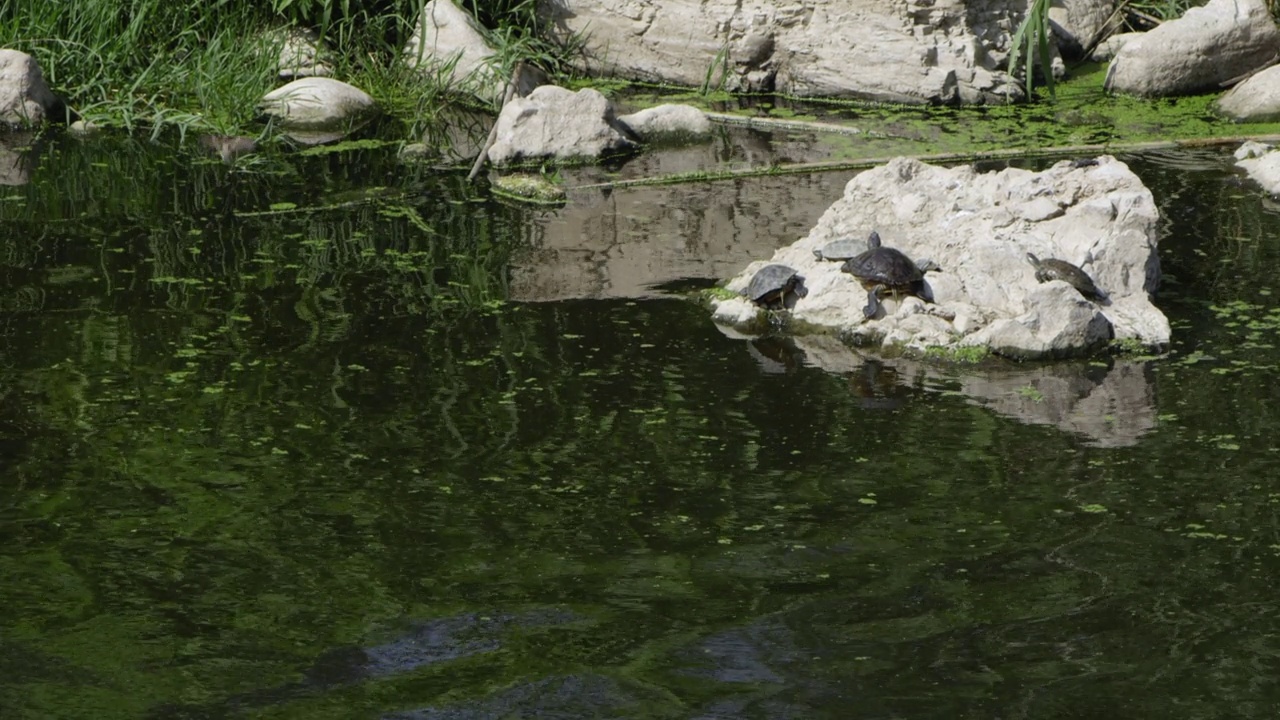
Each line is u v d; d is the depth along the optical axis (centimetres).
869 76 1415
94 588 547
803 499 618
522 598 539
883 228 904
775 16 1449
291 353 788
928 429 692
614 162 1227
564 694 477
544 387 741
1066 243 862
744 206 1084
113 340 804
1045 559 564
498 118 1253
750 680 483
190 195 1120
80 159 1223
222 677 488
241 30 1464
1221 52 1412
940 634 510
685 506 613
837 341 817
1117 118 1335
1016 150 1203
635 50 1505
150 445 670
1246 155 1184
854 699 471
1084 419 701
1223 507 605
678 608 531
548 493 625
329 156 1245
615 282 913
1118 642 503
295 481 635
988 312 820
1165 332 806
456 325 834
